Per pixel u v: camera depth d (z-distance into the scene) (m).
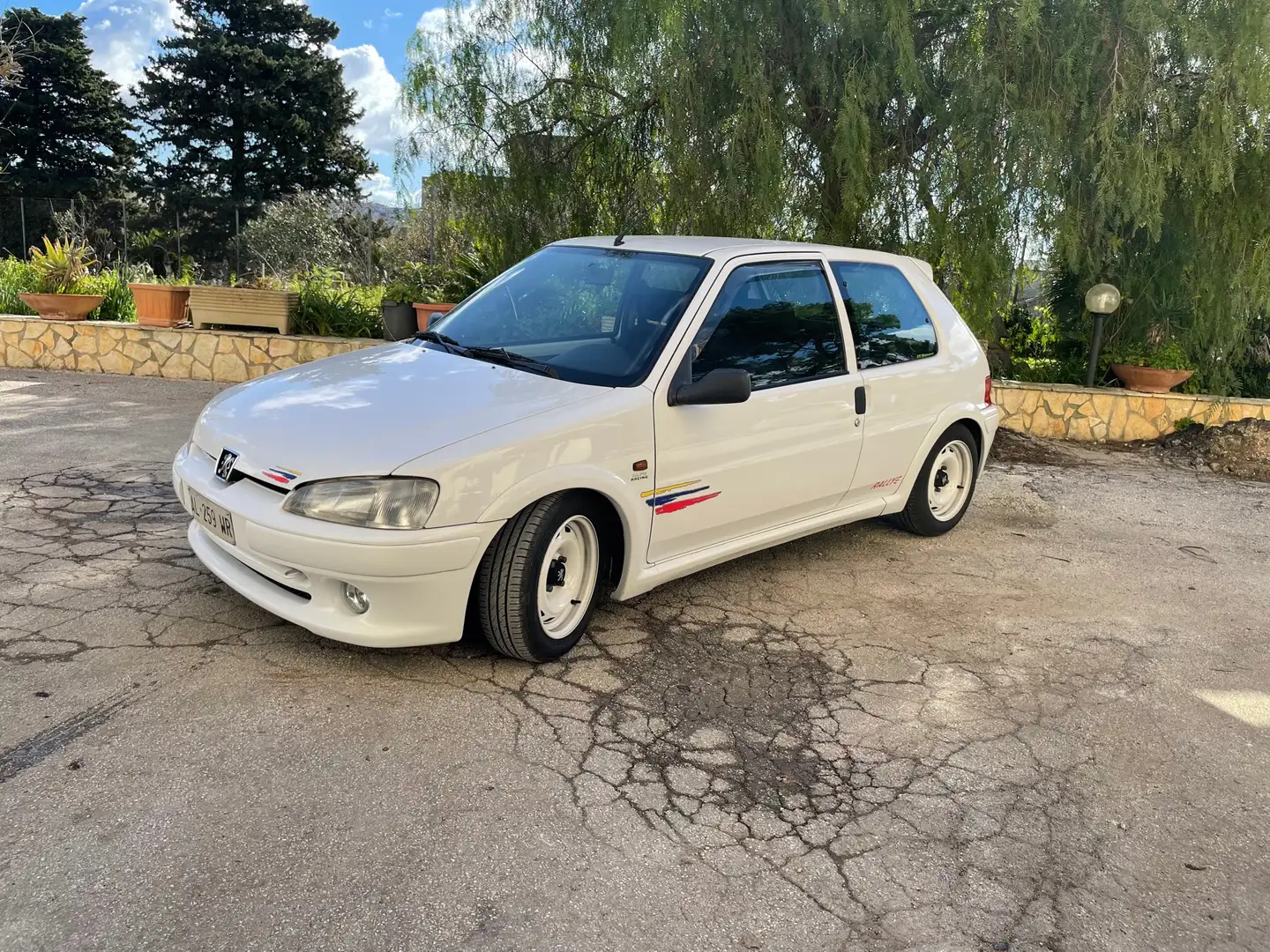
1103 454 8.91
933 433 5.38
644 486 3.82
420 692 3.45
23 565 4.31
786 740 3.38
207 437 3.73
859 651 4.18
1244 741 3.62
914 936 2.47
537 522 3.48
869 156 7.78
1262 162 8.27
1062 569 5.51
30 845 2.50
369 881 2.48
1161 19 7.31
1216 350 9.59
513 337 4.34
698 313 4.09
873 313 5.07
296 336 9.64
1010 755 3.39
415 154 9.39
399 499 3.20
